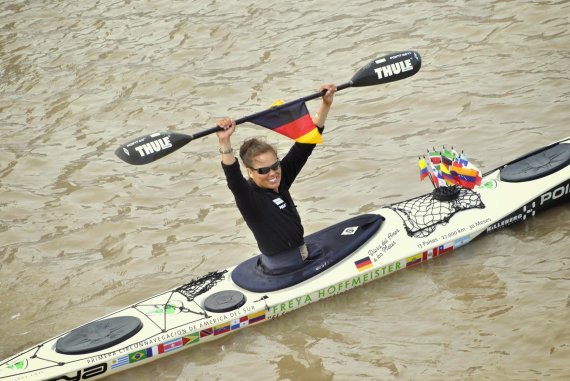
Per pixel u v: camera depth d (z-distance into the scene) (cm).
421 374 1606
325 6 3741
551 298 1758
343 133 2712
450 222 1998
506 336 1669
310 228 2214
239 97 3081
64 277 2145
